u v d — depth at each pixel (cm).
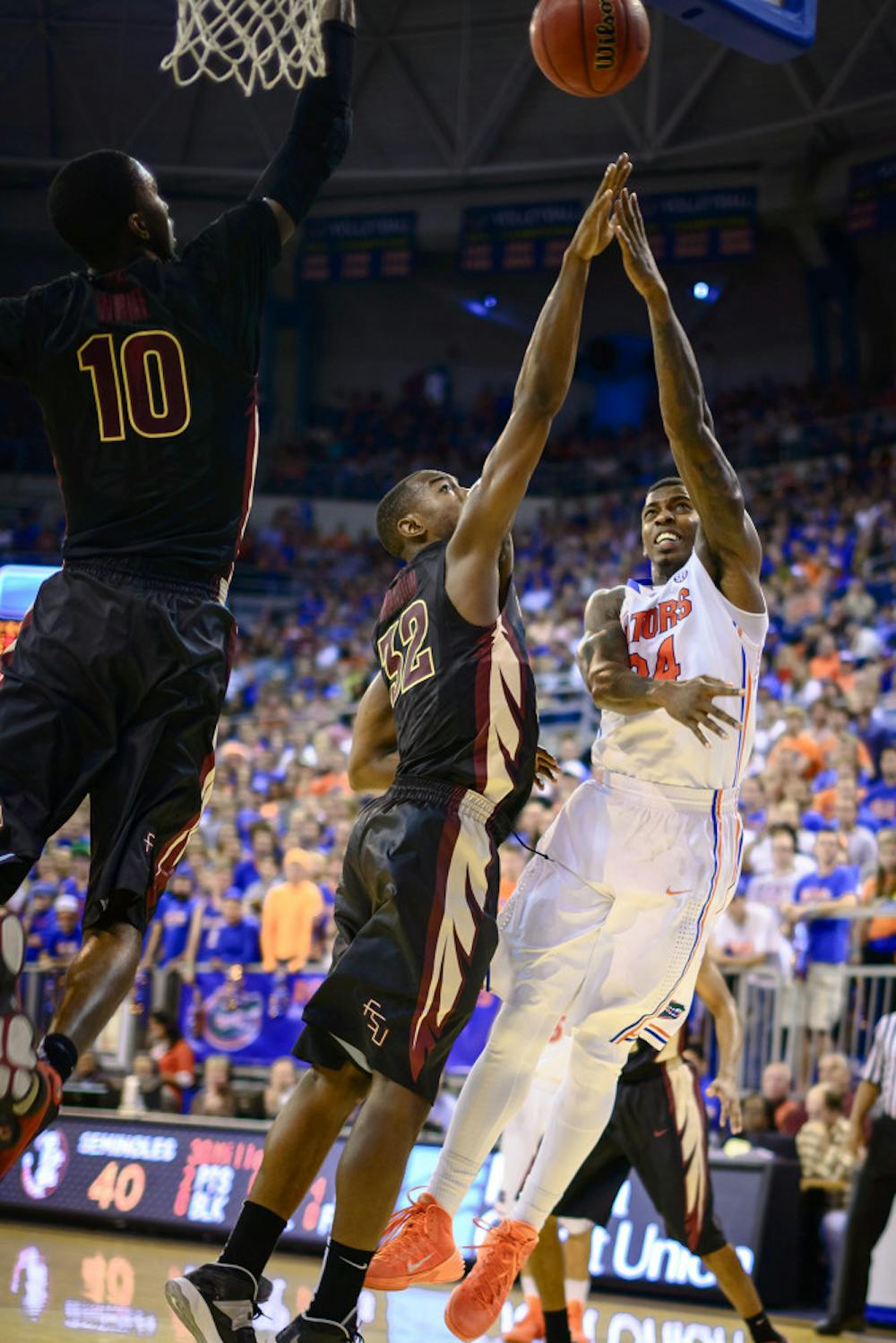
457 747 307
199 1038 892
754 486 2098
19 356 300
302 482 2484
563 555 2023
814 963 753
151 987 917
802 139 2130
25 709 285
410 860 298
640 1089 499
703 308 2434
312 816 1047
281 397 2652
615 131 2239
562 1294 492
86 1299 523
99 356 296
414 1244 315
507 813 313
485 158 2331
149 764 288
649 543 394
